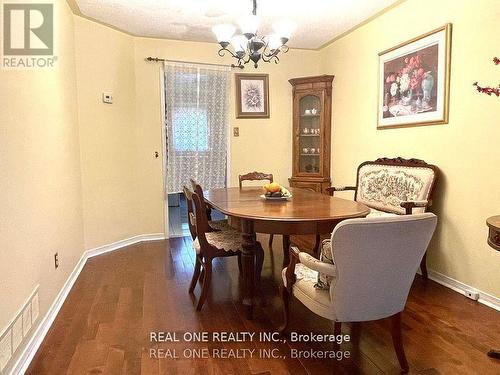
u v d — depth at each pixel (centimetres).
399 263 168
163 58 439
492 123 259
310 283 195
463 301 272
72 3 327
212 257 256
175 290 294
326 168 484
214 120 468
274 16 373
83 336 222
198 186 247
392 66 360
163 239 459
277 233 222
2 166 171
